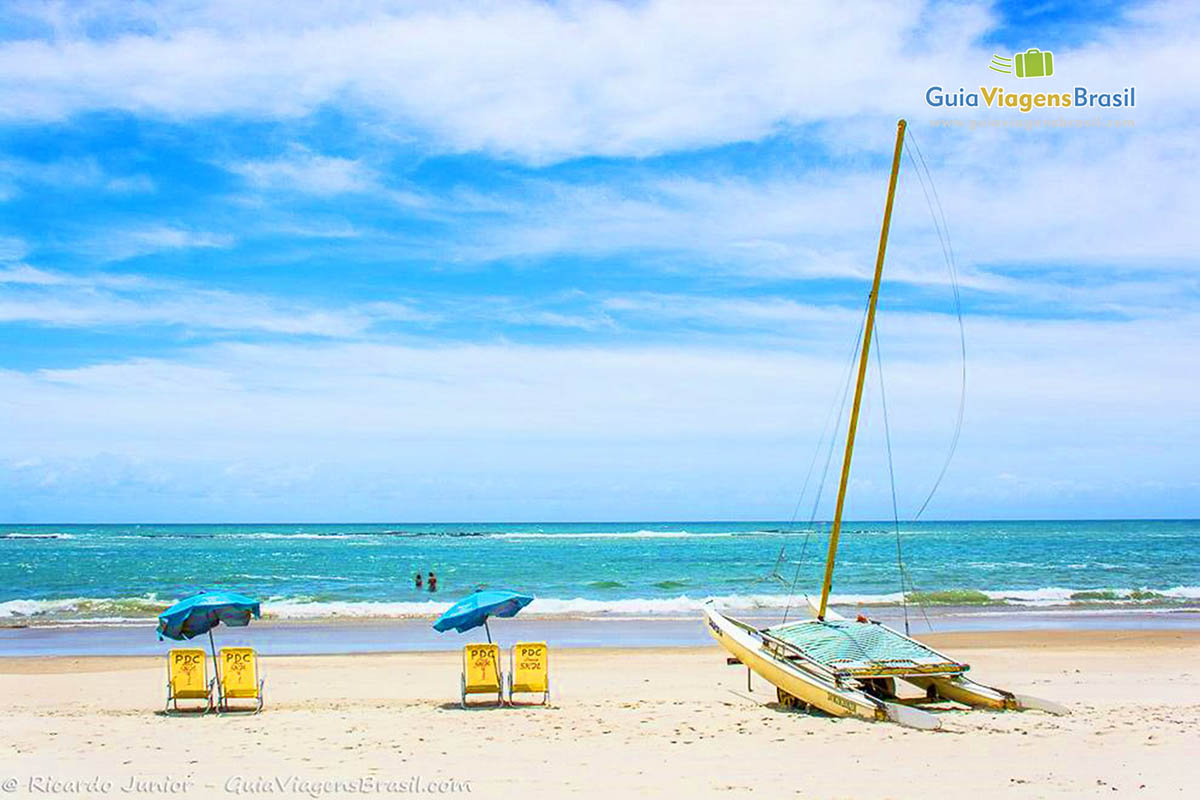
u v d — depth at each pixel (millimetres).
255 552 81250
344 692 17797
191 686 14867
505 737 12289
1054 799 8891
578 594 44219
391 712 14695
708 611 18406
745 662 16016
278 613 33438
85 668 21844
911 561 68062
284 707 15750
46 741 12172
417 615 33000
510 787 9570
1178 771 9961
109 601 37781
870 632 15281
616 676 19703
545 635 27641
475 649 15281
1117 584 46938
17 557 73625
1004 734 12047
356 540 106938
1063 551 82188
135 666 22156
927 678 14953
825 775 9883
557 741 11977
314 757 11109
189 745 11875
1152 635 26703
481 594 15758
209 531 157500
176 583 49812
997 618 31641
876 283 16828
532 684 15398
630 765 10500
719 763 10539
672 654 23344
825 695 13797
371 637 27359
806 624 15984
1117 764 10297
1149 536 119500
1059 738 11750
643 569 60469
